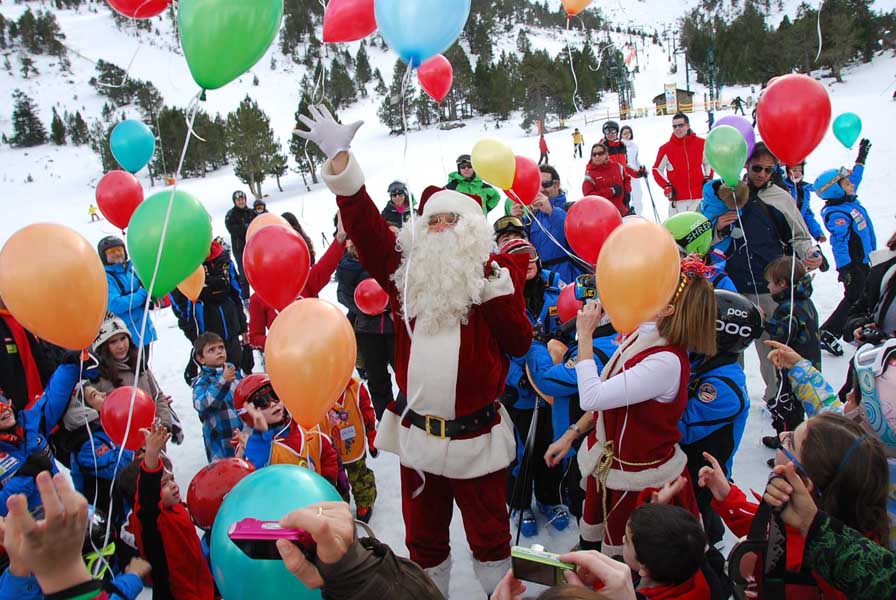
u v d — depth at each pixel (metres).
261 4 2.13
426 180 24.84
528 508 3.39
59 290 2.20
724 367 2.73
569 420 3.13
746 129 5.15
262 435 3.18
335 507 1.30
